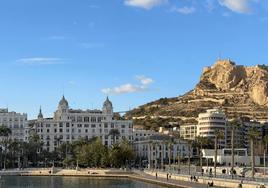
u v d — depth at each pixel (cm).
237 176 14962
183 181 17625
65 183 19962
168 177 19725
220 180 14700
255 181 13100
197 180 16862
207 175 17275
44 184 19425
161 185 17250
